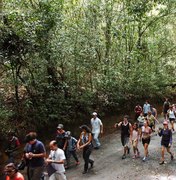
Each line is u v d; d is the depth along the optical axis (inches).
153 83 934.4
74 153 477.1
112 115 782.5
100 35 757.3
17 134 554.3
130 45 893.8
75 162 498.3
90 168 471.8
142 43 936.9
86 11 718.5
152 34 956.0
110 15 764.6
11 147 410.3
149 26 939.3
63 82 652.1
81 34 679.7
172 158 492.4
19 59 566.3
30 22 534.3
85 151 445.7
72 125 666.2
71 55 660.7
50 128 622.8
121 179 422.9
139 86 897.5
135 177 427.8
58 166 323.9
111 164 485.1
